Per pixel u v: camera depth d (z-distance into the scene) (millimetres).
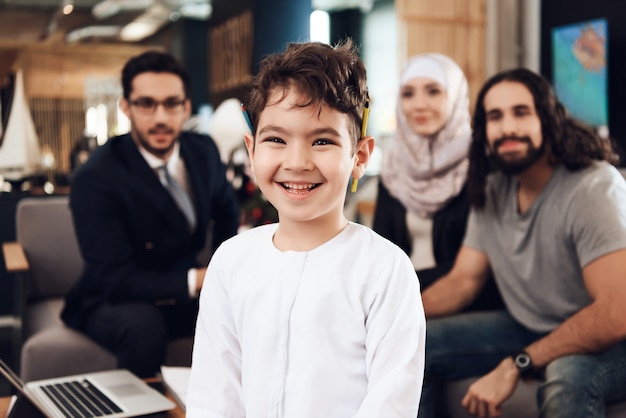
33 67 10938
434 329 1951
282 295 1007
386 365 952
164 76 2271
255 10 5926
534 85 1817
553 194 1794
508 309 1969
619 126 5180
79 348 2201
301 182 960
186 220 2369
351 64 990
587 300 1788
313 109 943
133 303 2217
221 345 1084
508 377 1674
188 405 1085
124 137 2404
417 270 2295
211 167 2506
